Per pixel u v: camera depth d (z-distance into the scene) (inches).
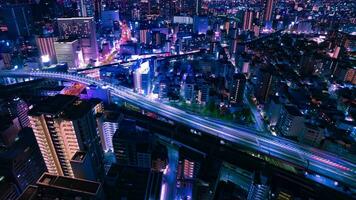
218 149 6717.5
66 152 5039.4
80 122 4726.9
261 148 6624.0
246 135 7219.5
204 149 6737.2
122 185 4424.2
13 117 7042.3
